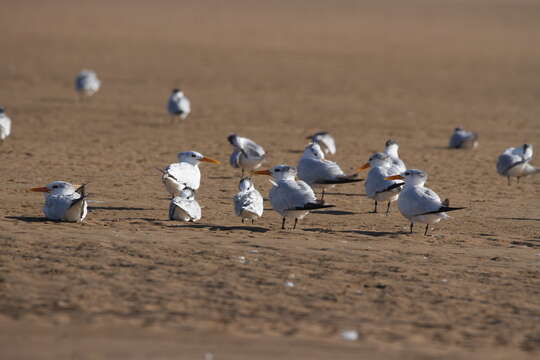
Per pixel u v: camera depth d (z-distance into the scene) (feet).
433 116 122.83
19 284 33.37
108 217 50.21
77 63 182.91
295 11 428.15
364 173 75.77
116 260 37.99
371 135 102.53
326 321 30.63
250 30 298.35
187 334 28.14
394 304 33.30
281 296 33.65
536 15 426.92
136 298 32.32
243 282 35.42
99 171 69.62
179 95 108.17
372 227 51.06
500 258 42.39
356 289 35.29
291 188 47.47
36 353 25.36
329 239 45.62
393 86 161.07
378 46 253.03
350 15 408.87
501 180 73.15
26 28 269.64
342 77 174.09
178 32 280.10
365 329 29.89
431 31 323.57
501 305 33.88
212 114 117.91
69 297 31.96
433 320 31.50
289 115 119.34
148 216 51.31
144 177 67.72
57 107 118.01
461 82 169.58
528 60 218.38
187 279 35.45
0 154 76.23
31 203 53.57
